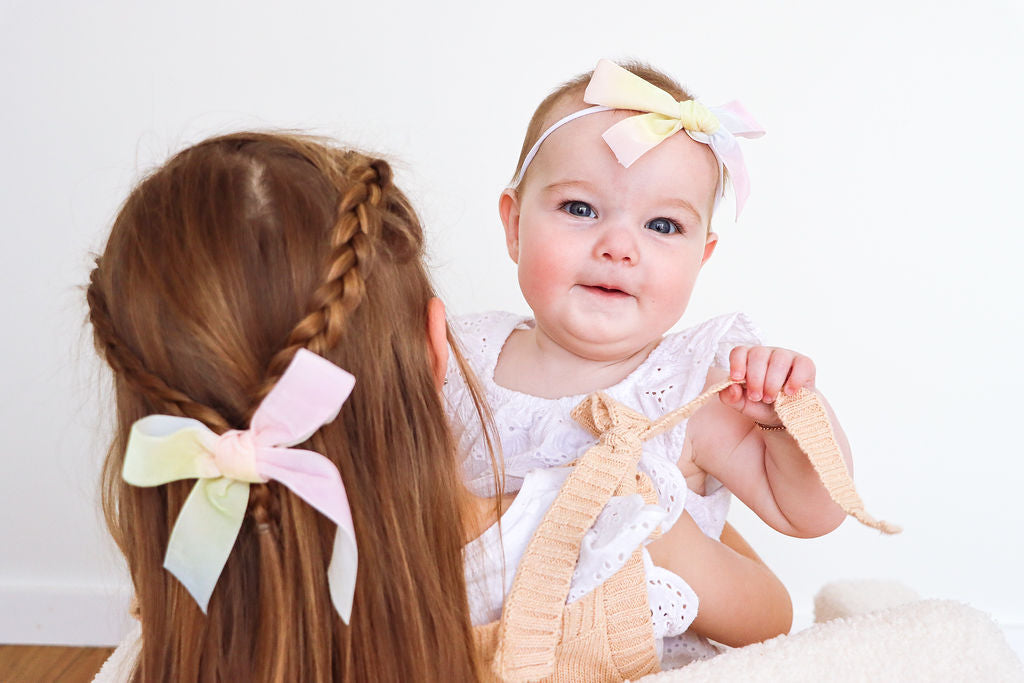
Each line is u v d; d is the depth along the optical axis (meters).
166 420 0.63
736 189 1.11
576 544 0.80
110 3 2.02
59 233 2.11
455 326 1.25
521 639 0.77
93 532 2.25
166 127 2.07
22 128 2.06
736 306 2.12
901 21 1.99
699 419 1.06
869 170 2.04
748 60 2.03
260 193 0.67
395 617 0.73
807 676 0.76
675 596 0.88
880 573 2.22
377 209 0.71
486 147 2.07
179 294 0.65
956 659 0.79
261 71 2.05
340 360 0.68
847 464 1.07
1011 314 2.07
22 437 2.20
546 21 2.03
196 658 0.71
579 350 1.10
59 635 2.28
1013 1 1.95
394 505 0.73
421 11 2.03
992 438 2.13
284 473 0.63
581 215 1.07
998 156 2.01
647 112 1.05
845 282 2.09
